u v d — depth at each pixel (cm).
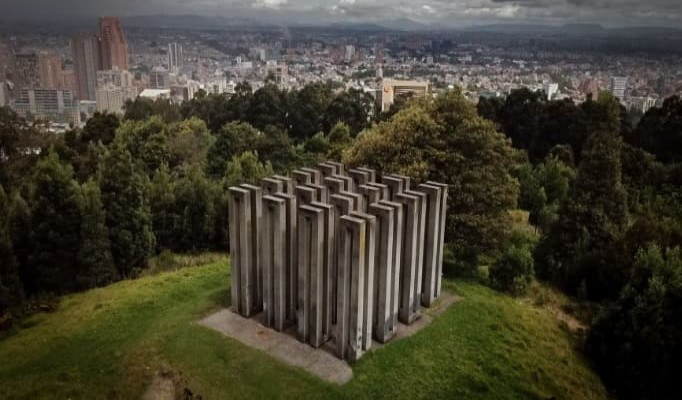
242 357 1465
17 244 2123
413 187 1923
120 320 1711
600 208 2270
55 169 2152
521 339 1723
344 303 1428
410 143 2253
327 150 4375
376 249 1499
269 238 1546
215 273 2130
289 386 1362
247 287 1653
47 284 2142
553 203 3142
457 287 2031
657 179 3338
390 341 1584
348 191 1753
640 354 1631
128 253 2406
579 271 2211
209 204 2870
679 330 1612
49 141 3825
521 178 3359
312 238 1434
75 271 2208
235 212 1611
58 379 1405
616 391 1669
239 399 1323
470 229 2184
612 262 2116
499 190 2253
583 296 2147
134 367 1431
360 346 1482
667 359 1594
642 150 3628
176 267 2528
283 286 1580
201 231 2881
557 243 2334
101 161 3072
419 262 1709
